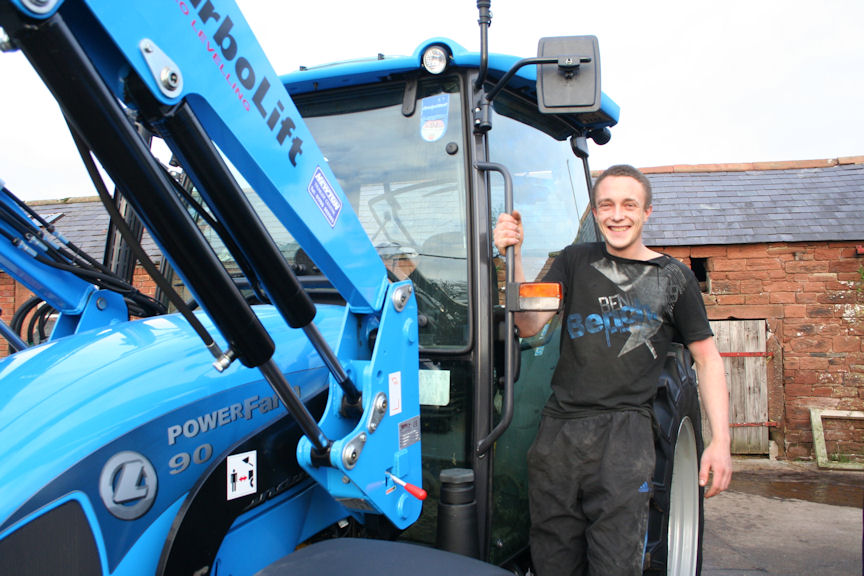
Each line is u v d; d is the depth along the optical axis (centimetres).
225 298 122
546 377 249
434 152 211
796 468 622
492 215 211
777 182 776
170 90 105
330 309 201
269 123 129
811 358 659
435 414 205
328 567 136
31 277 172
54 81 93
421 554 141
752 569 379
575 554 213
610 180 223
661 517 230
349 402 163
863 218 671
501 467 217
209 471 148
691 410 271
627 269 223
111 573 130
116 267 224
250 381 165
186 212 114
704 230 684
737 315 669
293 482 171
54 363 144
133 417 138
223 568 154
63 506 123
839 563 387
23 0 83
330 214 149
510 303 190
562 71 175
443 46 201
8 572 115
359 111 224
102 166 106
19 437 125
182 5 107
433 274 208
